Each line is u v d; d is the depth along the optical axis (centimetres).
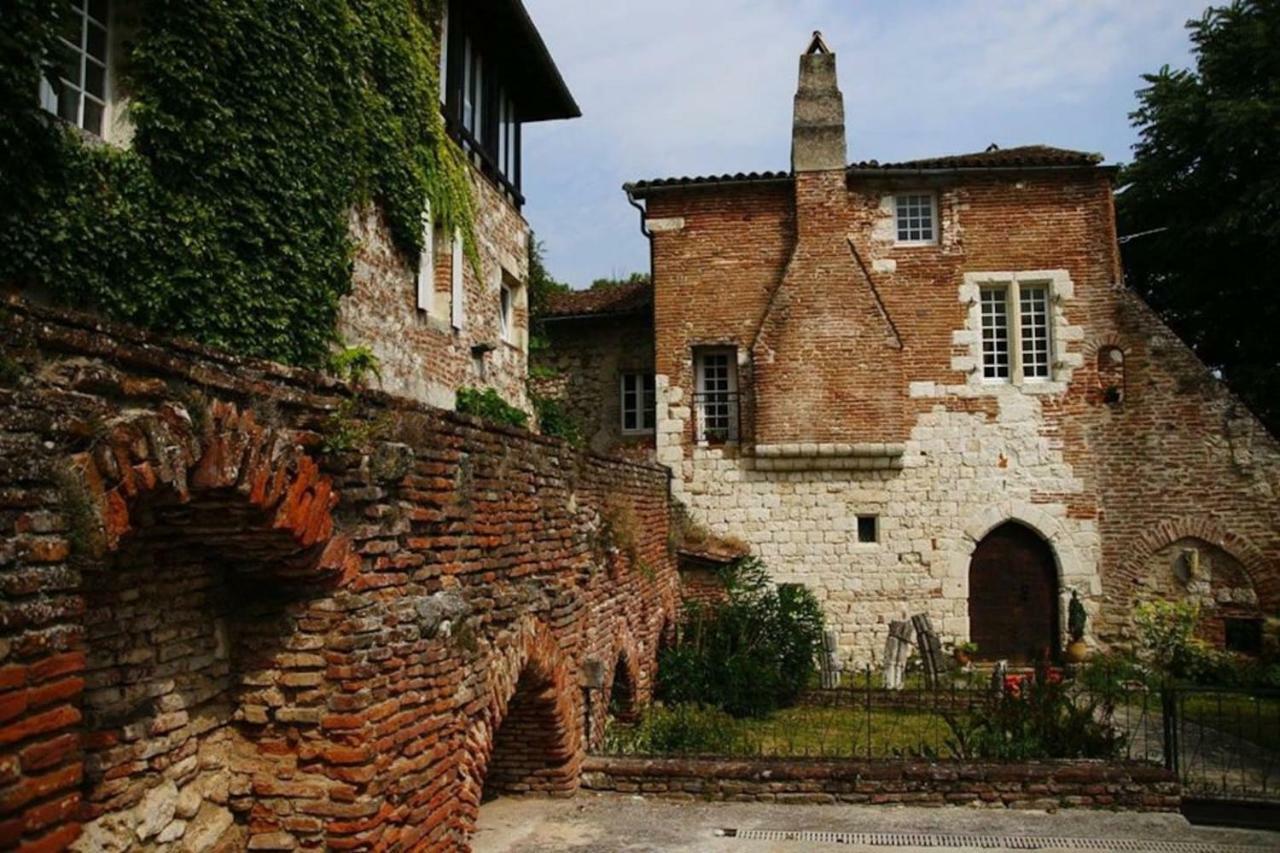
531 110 1839
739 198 2009
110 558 449
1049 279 1936
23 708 341
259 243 846
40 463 356
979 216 1961
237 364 477
